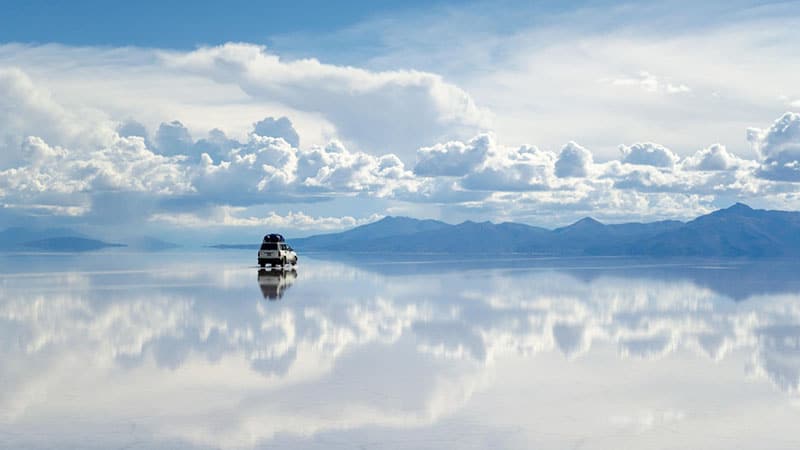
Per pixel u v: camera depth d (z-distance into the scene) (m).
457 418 13.69
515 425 13.20
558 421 13.51
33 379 16.91
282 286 49.69
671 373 18.27
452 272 76.31
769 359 20.38
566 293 44.69
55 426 12.86
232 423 13.20
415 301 38.00
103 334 24.50
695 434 12.72
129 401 14.80
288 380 17.05
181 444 11.88
